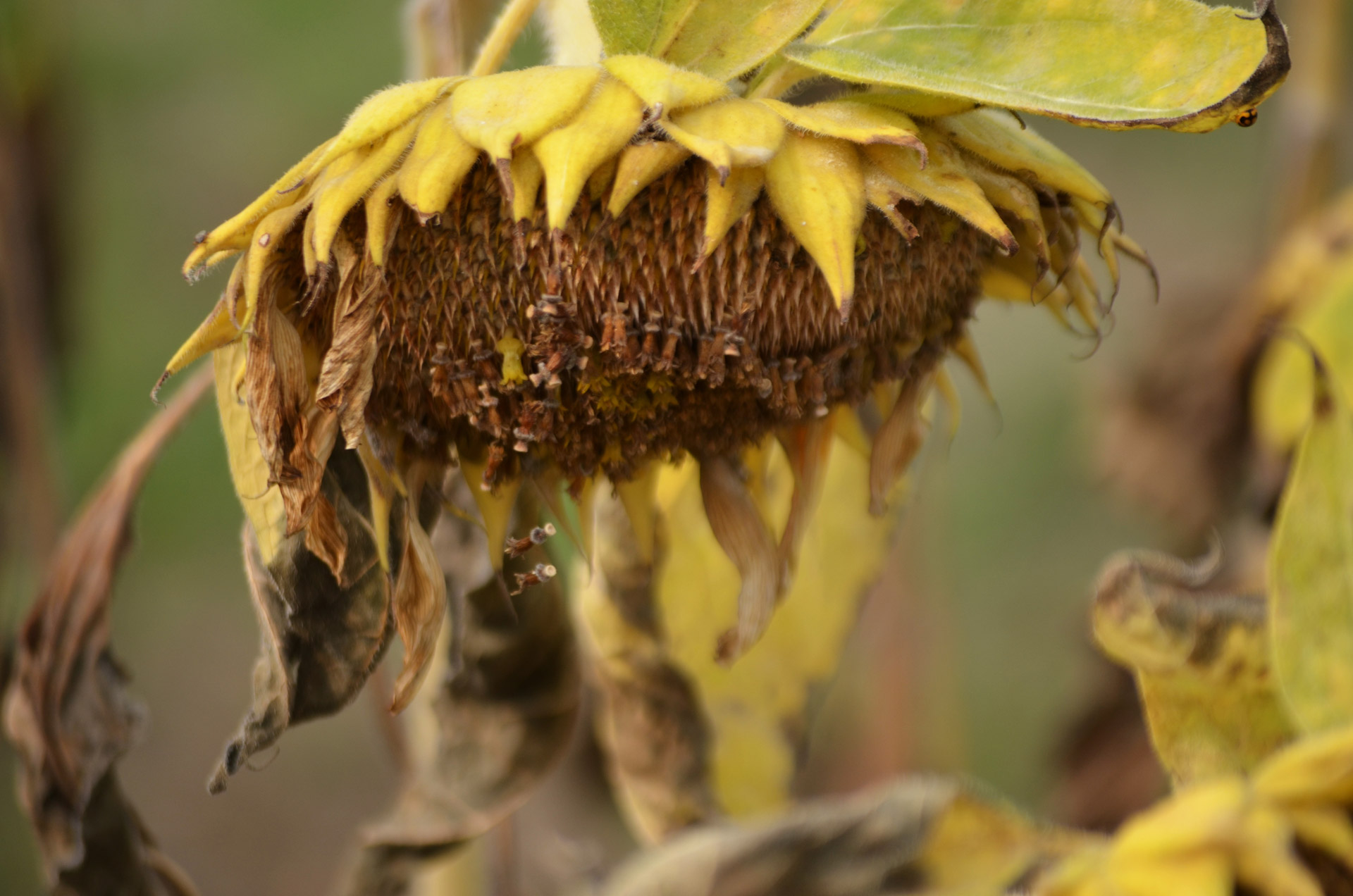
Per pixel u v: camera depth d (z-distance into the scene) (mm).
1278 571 1042
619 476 1014
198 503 2666
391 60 2951
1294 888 987
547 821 1653
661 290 978
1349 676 1037
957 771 1460
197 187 2879
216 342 996
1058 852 1037
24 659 1117
